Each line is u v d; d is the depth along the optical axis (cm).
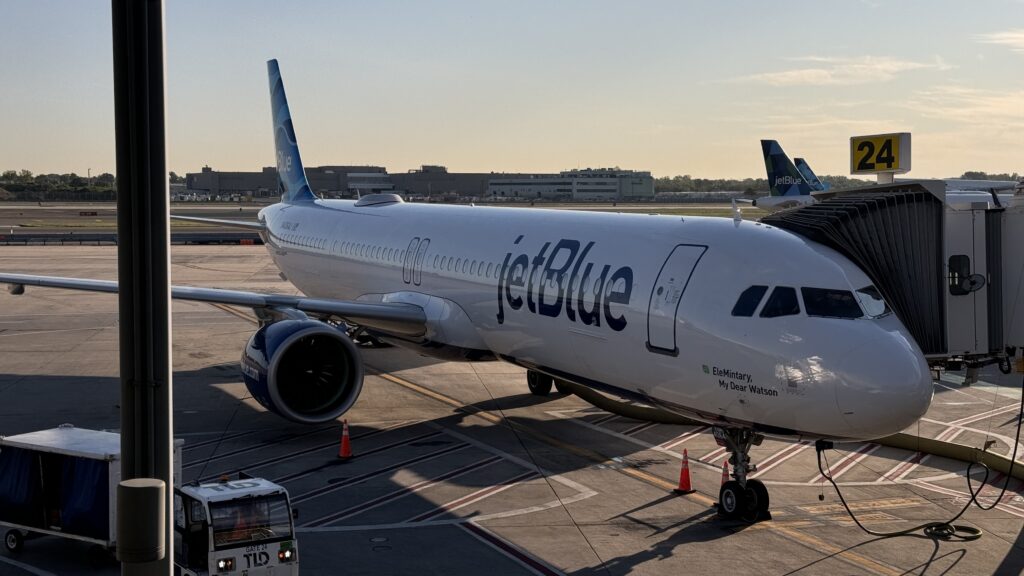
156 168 741
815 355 1377
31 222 12619
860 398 1334
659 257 1680
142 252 743
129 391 751
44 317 4106
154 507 695
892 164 2523
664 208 15538
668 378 1608
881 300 1463
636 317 1655
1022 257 1573
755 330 1450
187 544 1287
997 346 1614
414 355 3166
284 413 2020
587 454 1969
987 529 1534
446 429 2177
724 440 1576
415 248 2516
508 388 2653
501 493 1702
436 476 1805
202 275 5838
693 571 1338
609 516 1579
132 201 741
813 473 1858
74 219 13700
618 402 2339
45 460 1382
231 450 1989
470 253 2244
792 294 1445
